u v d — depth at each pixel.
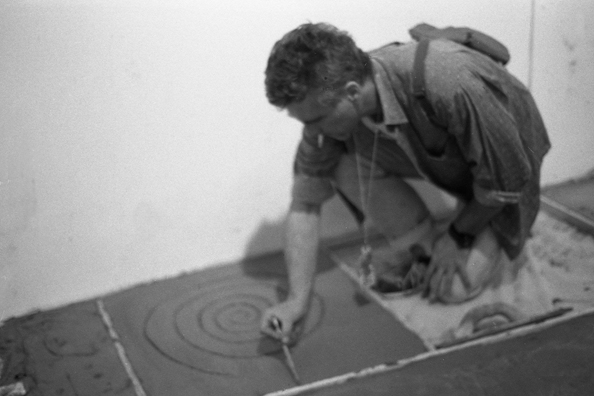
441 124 1.91
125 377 1.96
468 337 1.98
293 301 2.06
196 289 2.33
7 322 2.19
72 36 2.02
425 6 2.41
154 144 2.21
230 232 2.42
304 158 2.04
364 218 2.30
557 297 2.17
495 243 2.18
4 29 1.94
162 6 2.08
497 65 1.95
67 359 2.03
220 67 2.21
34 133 2.06
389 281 2.27
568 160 2.73
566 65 2.62
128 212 2.25
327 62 1.70
